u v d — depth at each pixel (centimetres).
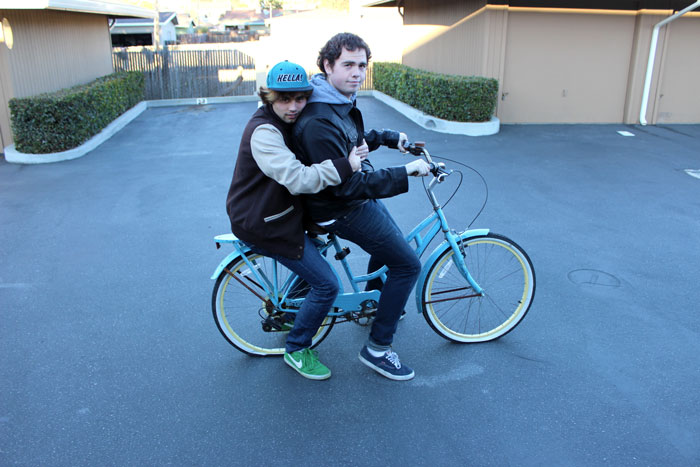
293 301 308
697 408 275
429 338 343
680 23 1067
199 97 1666
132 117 1316
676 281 418
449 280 364
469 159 826
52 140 862
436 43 1280
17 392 292
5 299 400
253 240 268
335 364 318
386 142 310
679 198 634
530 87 1088
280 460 245
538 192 659
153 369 314
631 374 303
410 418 271
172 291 411
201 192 677
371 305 311
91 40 1344
